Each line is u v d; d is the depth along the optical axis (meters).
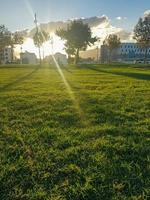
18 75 31.38
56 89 17.05
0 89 16.89
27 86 18.73
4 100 12.50
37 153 5.88
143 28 84.50
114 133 7.32
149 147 6.14
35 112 9.96
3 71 42.53
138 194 4.21
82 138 6.87
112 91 15.88
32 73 36.09
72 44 96.38
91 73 36.00
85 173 4.91
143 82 21.56
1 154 5.84
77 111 10.04
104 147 6.18
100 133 7.29
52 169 5.09
